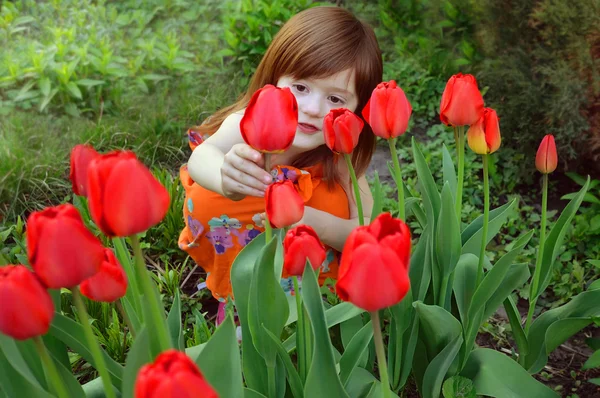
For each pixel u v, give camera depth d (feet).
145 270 3.62
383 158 12.56
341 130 5.22
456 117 5.31
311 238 4.30
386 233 3.43
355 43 7.14
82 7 18.75
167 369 2.68
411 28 16.29
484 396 6.71
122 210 3.22
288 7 16.16
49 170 11.43
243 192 6.25
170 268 9.74
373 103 5.06
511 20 11.84
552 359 7.98
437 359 5.86
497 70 11.86
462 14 14.66
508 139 11.97
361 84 7.30
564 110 10.74
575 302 6.57
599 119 10.55
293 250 4.33
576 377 7.66
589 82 10.48
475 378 6.08
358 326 6.30
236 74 14.79
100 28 17.37
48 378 4.31
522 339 6.62
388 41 16.16
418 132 13.24
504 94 11.92
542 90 11.18
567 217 6.45
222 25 17.31
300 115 7.28
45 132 12.71
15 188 10.96
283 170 7.63
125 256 4.95
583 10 10.25
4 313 3.18
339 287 3.38
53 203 11.19
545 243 6.59
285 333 7.11
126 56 16.07
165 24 17.78
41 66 14.42
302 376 5.25
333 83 7.13
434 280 6.15
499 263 5.72
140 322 5.14
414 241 10.07
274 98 4.36
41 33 17.35
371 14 17.01
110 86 14.46
